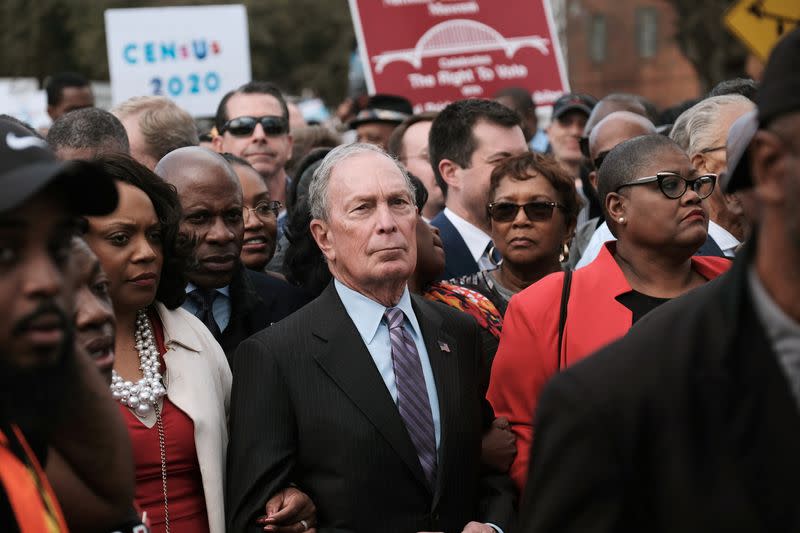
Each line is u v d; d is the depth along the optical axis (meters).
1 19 40.00
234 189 4.89
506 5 10.19
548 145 10.83
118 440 2.60
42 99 16.95
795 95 2.15
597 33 36.16
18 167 2.27
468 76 10.16
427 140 7.63
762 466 2.19
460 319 4.46
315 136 9.04
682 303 2.43
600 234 5.79
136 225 3.97
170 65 10.81
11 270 2.20
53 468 2.69
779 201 2.21
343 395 4.05
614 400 2.32
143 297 3.99
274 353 4.12
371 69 10.08
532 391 4.53
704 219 4.53
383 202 4.22
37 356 2.21
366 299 4.25
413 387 4.13
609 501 2.30
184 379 4.07
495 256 6.21
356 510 3.94
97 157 4.03
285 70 45.12
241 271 5.07
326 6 45.06
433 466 4.07
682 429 2.27
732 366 2.26
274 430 4.02
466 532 4.06
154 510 3.88
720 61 24.58
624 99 7.70
